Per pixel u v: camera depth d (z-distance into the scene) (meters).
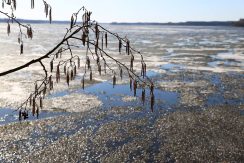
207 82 32.50
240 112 22.44
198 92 28.17
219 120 20.56
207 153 15.84
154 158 15.20
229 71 39.53
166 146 16.44
